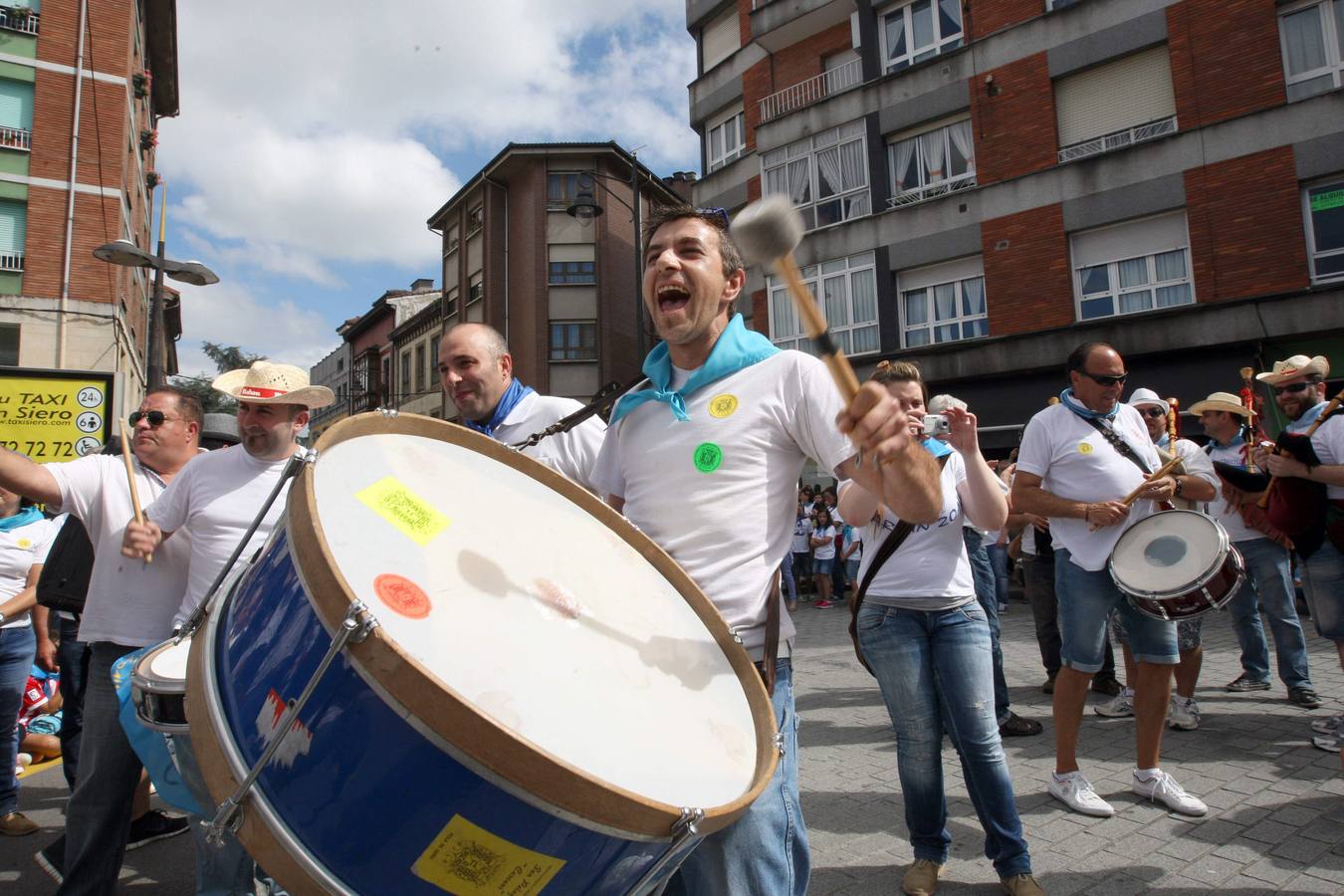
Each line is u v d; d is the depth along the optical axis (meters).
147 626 3.30
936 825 3.14
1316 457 4.41
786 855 1.83
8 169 18.88
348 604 1.18
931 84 17.31
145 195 26.28
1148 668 3.82
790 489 2.04
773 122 19.69
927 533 3.14
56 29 19.61
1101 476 3.84
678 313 2.07
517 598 1.53
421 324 34.47
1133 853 3.33
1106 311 15.20
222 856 2.75
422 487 1.69
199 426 3.96
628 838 1.24
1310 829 3.47
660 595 1.80
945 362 16.59
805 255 18.75
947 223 16.88
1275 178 13.49
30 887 3.67
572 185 26.42
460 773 1.14
